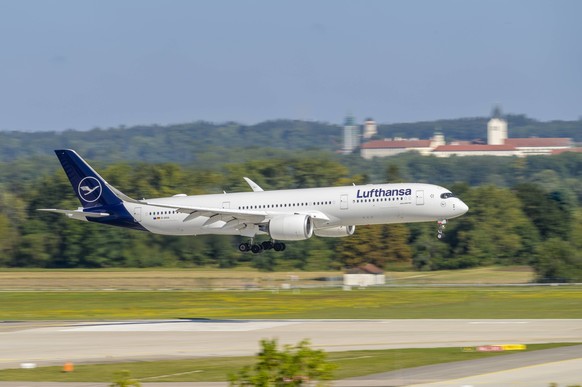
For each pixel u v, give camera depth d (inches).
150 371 5821.9
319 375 4055.1
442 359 5994.1
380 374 5536.4
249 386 4249.5
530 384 5118.1
